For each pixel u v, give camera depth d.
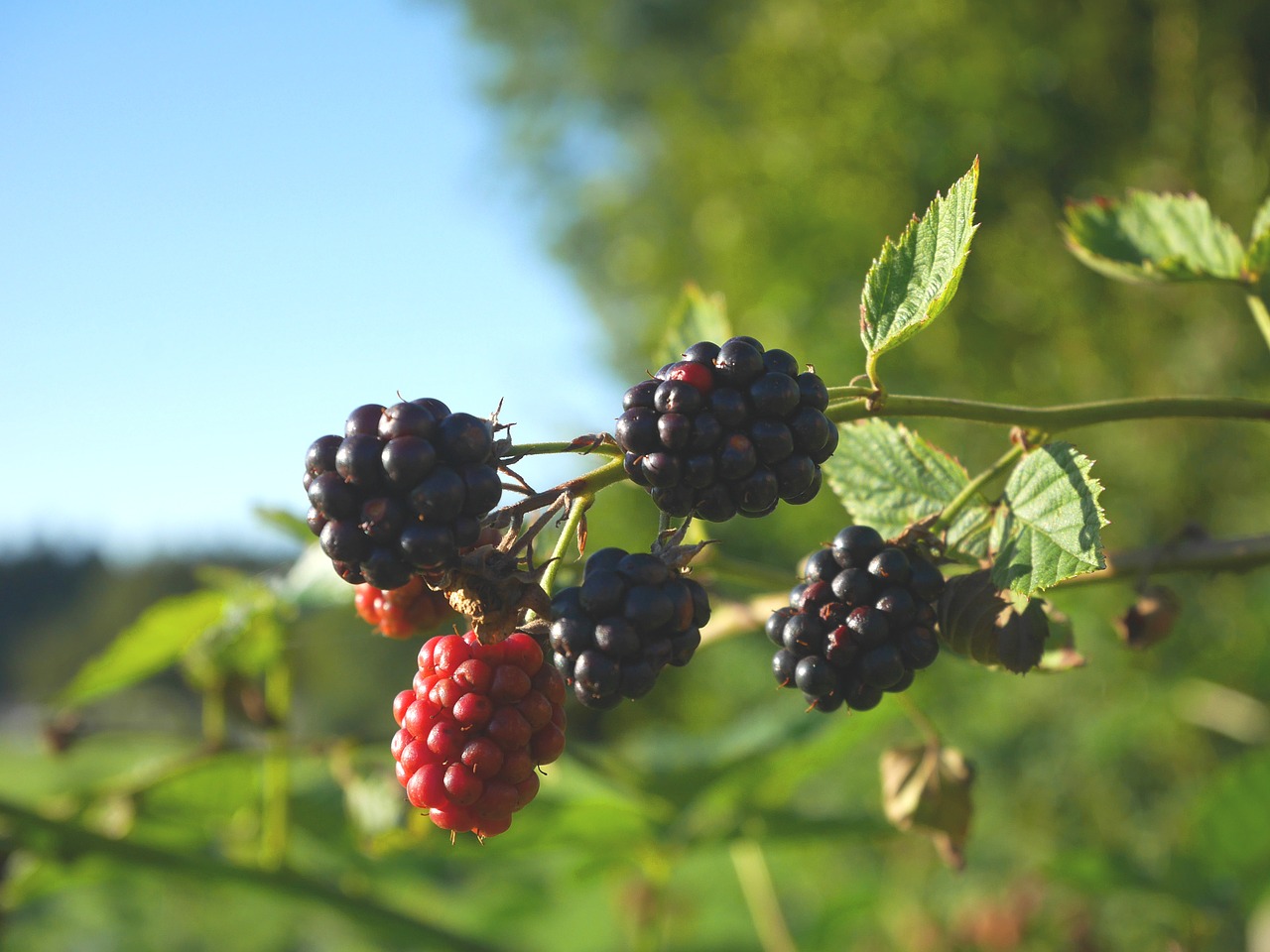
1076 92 0.77
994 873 0.63
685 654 0.14
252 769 0.28
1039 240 0.75
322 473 0.13
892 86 0.80
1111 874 0.29
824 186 0.83
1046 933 0.40
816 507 0.78
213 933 0.69
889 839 0.28
